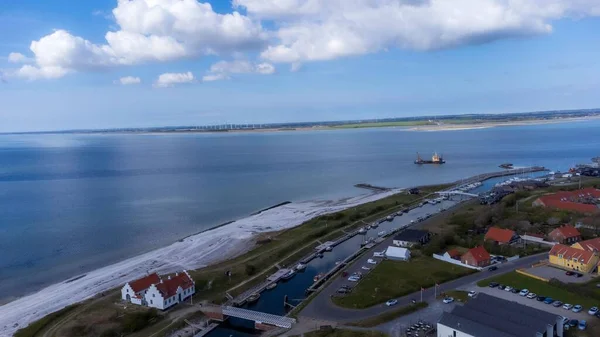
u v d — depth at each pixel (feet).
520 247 448.24
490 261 410.72
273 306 355.77
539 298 327.26
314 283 395.55
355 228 590.55
